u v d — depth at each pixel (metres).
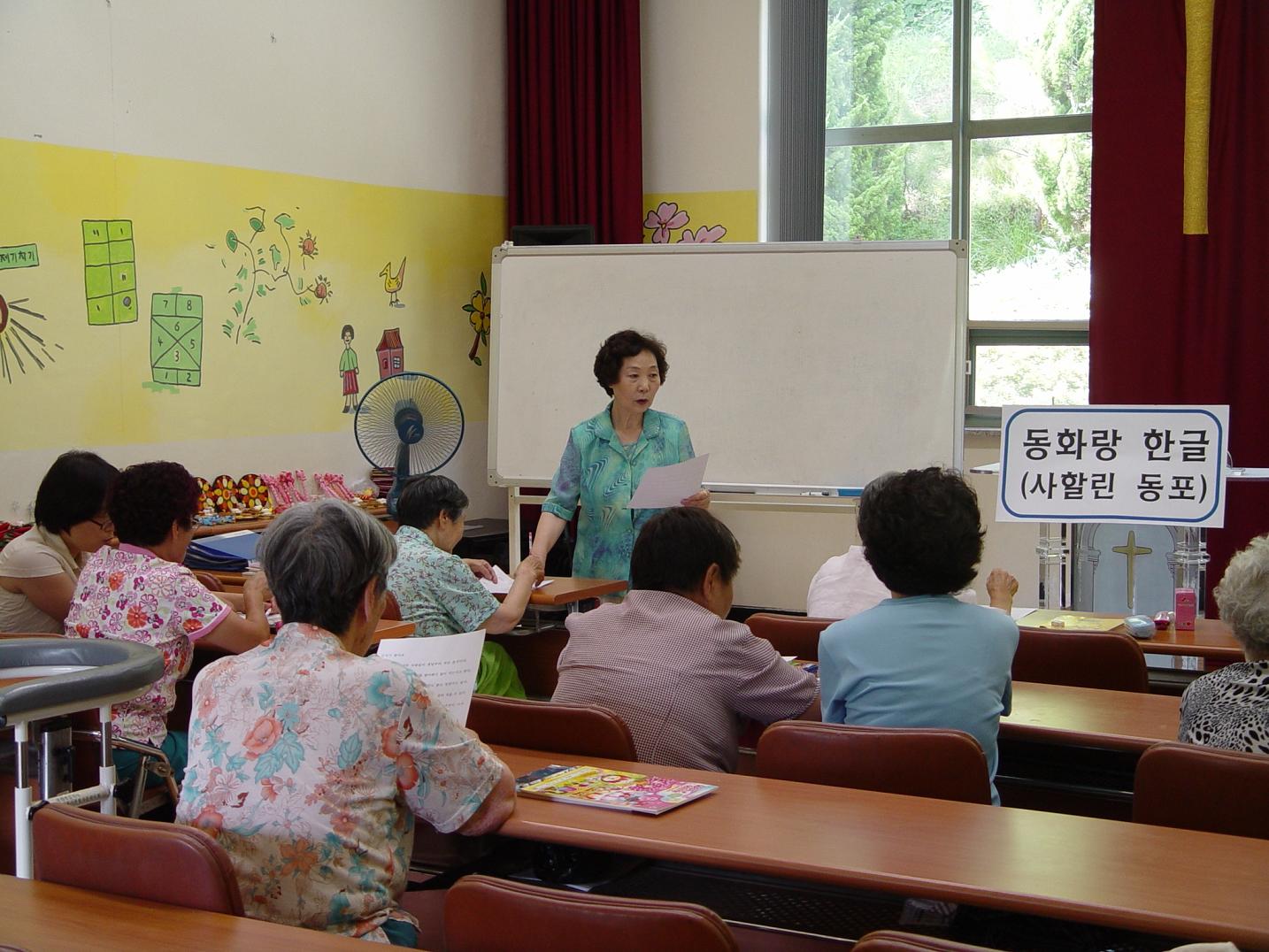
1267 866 1.53
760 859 1.55
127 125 4.81
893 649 2.15
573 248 5.30
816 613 3.24
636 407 3.87
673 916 1.30
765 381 5.07
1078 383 6.40
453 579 3.35
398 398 5.56
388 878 1.62
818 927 1.90
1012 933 1.84
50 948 1.35
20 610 3.26
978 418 6.57
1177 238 5.79
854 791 1.84
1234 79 5.66
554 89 6.63
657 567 2.35
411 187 6.20
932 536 2.18
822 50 6.39
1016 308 6.49
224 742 1.59
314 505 1.69
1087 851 1.58
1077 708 2.55
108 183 4.75
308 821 1.55
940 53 6.50
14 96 4.39
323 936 1.39
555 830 1.67
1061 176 6.34
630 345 3.85
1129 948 1.79
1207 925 1.35
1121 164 5.86
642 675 2.22
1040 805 2.76
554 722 2.09
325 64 5.67
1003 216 6.47
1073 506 3.55
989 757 2.12
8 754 2.36
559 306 5.31
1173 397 5.87
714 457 5.12
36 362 4.51
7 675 1.96
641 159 6.57
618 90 6.53
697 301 5.15
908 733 1.90
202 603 2.67
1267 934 1.33
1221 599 2.10
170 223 5.00
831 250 5.00
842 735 1.94
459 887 1.41
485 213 6.68
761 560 6.66
